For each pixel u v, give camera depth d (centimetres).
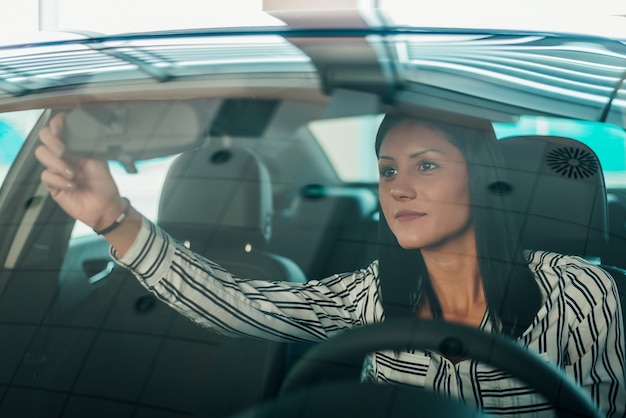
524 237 117
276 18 162
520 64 145
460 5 553
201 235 119
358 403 100
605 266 117
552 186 122
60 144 133
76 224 125
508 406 102
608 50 157
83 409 104
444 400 101
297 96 133
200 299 113
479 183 119
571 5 545
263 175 122
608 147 128
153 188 125
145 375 107
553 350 109
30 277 121
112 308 115
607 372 109
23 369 110
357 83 133
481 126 126
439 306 111
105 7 738
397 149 122
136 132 132
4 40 170
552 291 112
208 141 128
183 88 138
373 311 111
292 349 107
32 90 145
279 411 100
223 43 153
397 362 105
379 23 159
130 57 152
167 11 709
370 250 115
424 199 117
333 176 122
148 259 118
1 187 133
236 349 108
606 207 122
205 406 102
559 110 133
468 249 114
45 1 748
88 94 141
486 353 105
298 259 115
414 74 138
